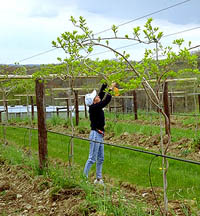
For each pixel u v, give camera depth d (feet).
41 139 20.77
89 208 13.35
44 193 16.70
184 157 24.66
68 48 13.82
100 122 18.69
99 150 18.99
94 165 23.49
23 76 27.63
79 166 23.27
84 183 16.17
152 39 10.88
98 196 14.25
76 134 40.75
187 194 16.20
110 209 12.75
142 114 60.49
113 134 36.58
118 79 12.23
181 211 13.26
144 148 29.27
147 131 36.17
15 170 21.74
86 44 12.89
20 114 73.20
